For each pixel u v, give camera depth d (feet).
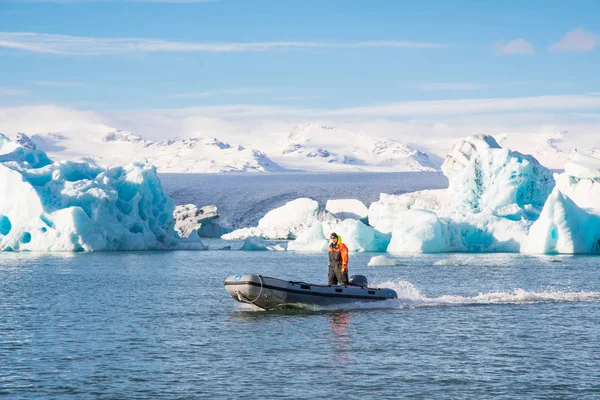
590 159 247.91
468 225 226.99
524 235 222.07
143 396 50.57
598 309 88.94
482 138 266.16
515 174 239.09
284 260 197.57
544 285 126.62
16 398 49.98
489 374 56.29
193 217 380.17
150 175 241.96
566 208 208.13
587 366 58.85
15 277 138.51
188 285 124.77
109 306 95.71
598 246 212.43
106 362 60.59
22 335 73.46
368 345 67.00
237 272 153.89
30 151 238.68
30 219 207.00
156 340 70.13
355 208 391.86
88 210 215.51
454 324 77.87
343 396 50.47
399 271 154.30
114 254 205.98
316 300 85.76
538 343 67.92
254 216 512.63
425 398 50.01
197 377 55.52
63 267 162.30
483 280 134.72
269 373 56.70
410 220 224.12
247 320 81.41
